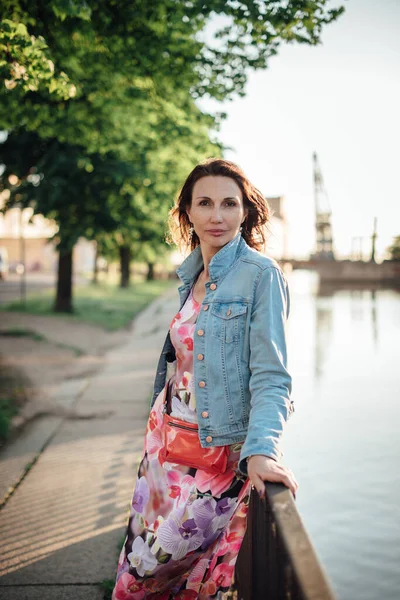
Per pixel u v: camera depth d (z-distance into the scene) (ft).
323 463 21.72
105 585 10.75
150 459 6.82
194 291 6.93
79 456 18.42
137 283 147.33
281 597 4.63
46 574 11.32
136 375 33.27
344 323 76.23
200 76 24.75
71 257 66.74
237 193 6.66
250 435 5.55
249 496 6.79
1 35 16.42
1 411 23.17
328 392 34.09
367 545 16.31
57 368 34.99
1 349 41.65
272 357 5.93
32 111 26.66
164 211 49.14
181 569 6.61
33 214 50.57
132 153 37.52
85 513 14.10
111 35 22.49
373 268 226.79
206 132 34.04
